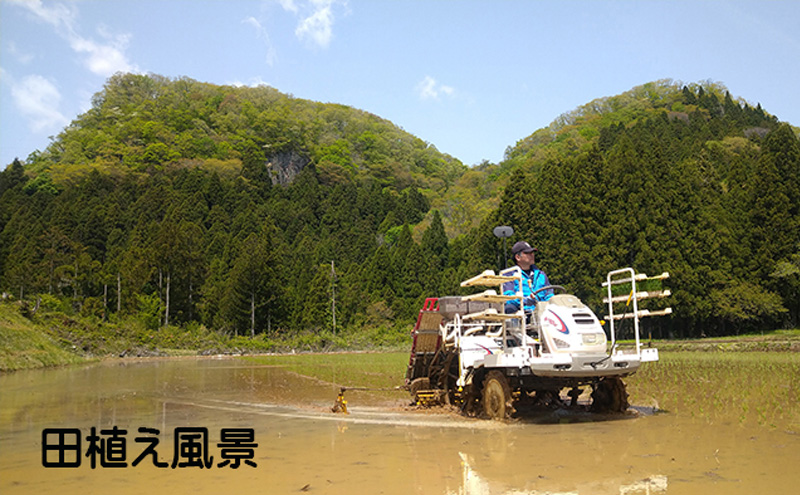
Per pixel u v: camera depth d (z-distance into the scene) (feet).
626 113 505.66
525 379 26.17
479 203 328.90
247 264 192.95
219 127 552.41
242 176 410.31
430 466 17.31
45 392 43.96
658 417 25.88
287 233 343.67
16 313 102.06
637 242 143.95
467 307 31.55
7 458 19.99
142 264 205.57
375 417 28.55
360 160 564.30
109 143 478.59
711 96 442.09
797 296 146.20
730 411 27.27
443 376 32.04
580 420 25.54
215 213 330.54
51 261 202.39
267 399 38.29
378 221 395.34
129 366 82.33
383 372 64.03
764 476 15.20
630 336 149.69
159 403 36.42
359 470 17.06
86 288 210.18
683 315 139.85
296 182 432.25
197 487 15.69
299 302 213.46
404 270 235.81
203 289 216.54
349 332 192.65
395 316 217.97
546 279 29.60
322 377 57.16
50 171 424.46
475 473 16.26
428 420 26.99
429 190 514.68
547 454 18.53
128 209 335.26
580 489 14.40
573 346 24.73
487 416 26.78
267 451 20.40
